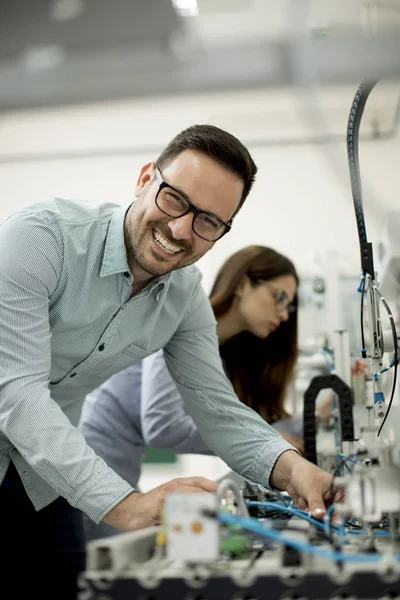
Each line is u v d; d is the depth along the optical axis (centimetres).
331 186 470
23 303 126
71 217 142
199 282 167
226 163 133
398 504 86
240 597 74
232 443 152
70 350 148
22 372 122
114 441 210
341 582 74
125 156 450
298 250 472
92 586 76
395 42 86
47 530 150
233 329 223
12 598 139
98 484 113
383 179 227
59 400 159
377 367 144
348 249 468
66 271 138
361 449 106
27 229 132
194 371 162
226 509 95
